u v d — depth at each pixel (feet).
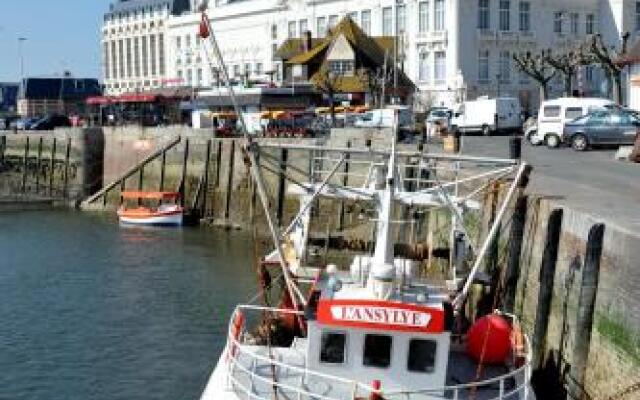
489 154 123.85
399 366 45.75
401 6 264.11
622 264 50.62
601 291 53.36
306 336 51.08
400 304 45.39
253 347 51.42
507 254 70.85
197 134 179.32
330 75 214.69
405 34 261.65
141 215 167.73
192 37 338.13
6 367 81.51
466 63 254.06
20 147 225.35
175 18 346.33
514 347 49.85
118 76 420.36
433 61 258.16
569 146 139.95
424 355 45.62
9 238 154.51
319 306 45.98
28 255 136.87
